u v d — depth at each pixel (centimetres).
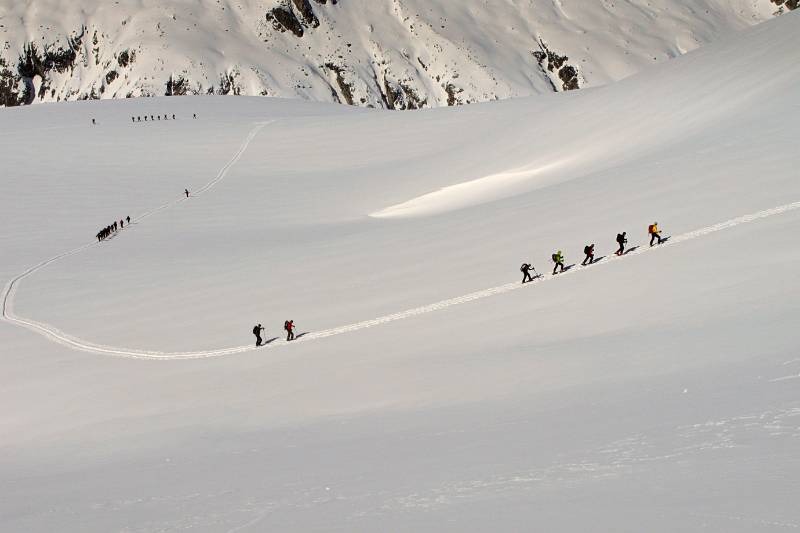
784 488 656
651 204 3066
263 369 2322
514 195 4481
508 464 934
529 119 7044
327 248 4081
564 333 1972
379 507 842
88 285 3931
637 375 1392
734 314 1706
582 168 4622
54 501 1240
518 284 2619
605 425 1048
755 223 2450
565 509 712
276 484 1078
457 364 1888
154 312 3309
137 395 2284
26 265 4491
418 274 3103
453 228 3834
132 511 1066
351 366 2134
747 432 856
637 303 2058
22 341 3102
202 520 937
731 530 586
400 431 1341
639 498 706
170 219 5759
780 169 2953
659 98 5512
